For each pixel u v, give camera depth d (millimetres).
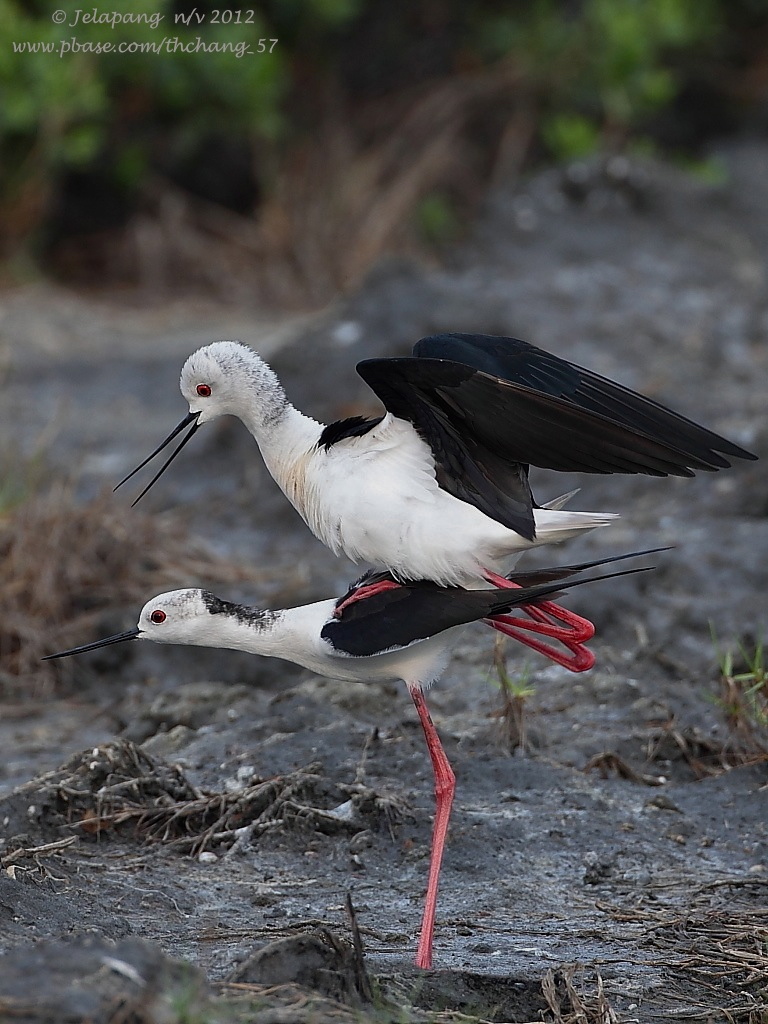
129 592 12695
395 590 7145
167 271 25391
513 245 20344
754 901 7953
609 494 14445
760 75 28891
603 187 21469
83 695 11711
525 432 6820
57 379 19438
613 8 26531
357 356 17234
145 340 21531
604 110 27250
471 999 6613
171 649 11844
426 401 6840
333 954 6316
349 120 28047
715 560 12438
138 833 8492
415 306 17891
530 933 7523
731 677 9969
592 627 7305
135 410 18297
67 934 6750
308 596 12531
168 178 26375
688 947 7363
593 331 18250
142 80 24844
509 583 6930
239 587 12930
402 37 28891
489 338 7164
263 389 7648
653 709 10258
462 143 27359
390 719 10195
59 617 12398
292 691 10523
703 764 9711
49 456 16297
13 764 10133
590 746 9828
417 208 26203
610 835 8664
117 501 13758
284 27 27594
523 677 9945
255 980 6078
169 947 6953
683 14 27031
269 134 25875
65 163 24625
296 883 8016
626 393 7117
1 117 23141
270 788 8703
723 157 25359
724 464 6906
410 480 7023
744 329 19156
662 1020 6547
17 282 23781
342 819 8508
